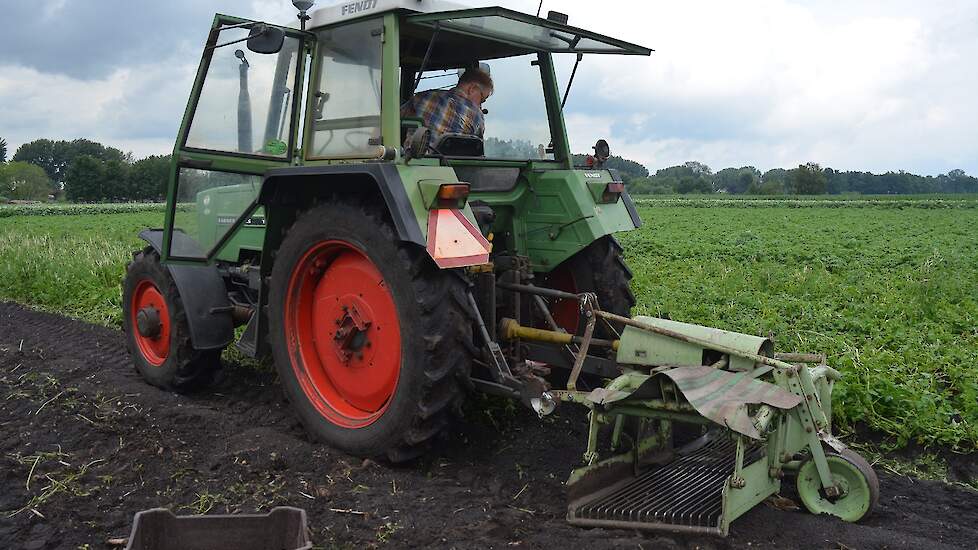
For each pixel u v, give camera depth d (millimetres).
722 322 7797
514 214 5121
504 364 4199
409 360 4113
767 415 3377
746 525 3621
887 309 9000
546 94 5328
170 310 5699
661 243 18734
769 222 30078
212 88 5203
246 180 5297
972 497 4230
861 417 5219
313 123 4809
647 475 4051
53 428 4824
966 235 23297
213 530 3164
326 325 4777
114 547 3377
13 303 10547
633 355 4086
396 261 4117
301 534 3080
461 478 4270
